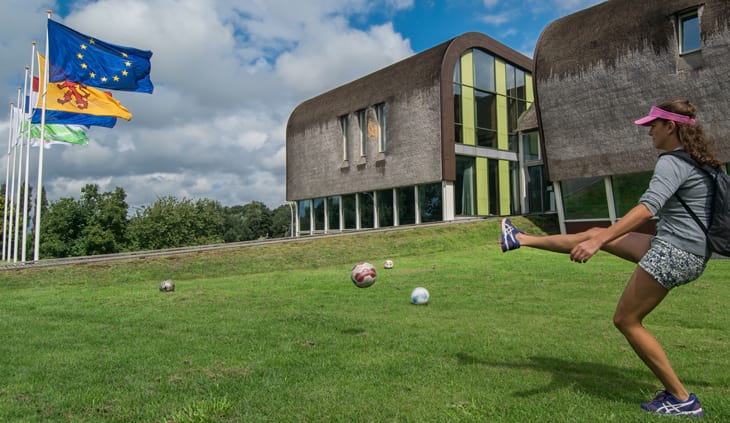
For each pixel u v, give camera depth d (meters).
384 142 31.52
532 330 6.06
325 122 35.94
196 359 4.85
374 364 4.50
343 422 3.10
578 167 23.05
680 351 4.96
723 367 4.32
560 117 23.64
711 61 18.75
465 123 28.91
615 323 3.28
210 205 61.75
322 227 37.00
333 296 9.56
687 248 2.99
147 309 8.46
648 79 20.55
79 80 17.78
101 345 5.64
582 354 4.78
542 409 3.22
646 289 3.09
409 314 7.39
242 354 5.03
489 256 18.08
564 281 11.20
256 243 19.52
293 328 6.39
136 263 15.20
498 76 31.08
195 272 14.84
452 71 27.84
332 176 35.22
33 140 21.69
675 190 3.02
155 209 55.41
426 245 20.67
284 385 3.93
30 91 20.02
